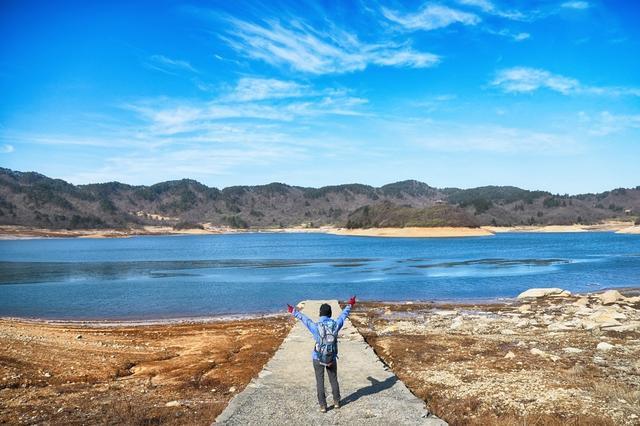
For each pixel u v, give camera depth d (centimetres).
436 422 809
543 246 11025
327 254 8969
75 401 1090
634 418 905
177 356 1625
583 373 1241
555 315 2416
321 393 859
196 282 4466
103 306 3123
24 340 1686
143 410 1009
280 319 2505
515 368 1320
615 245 11181
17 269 5962
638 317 2200
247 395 971
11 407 1036
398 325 2194
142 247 13375
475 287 3994
